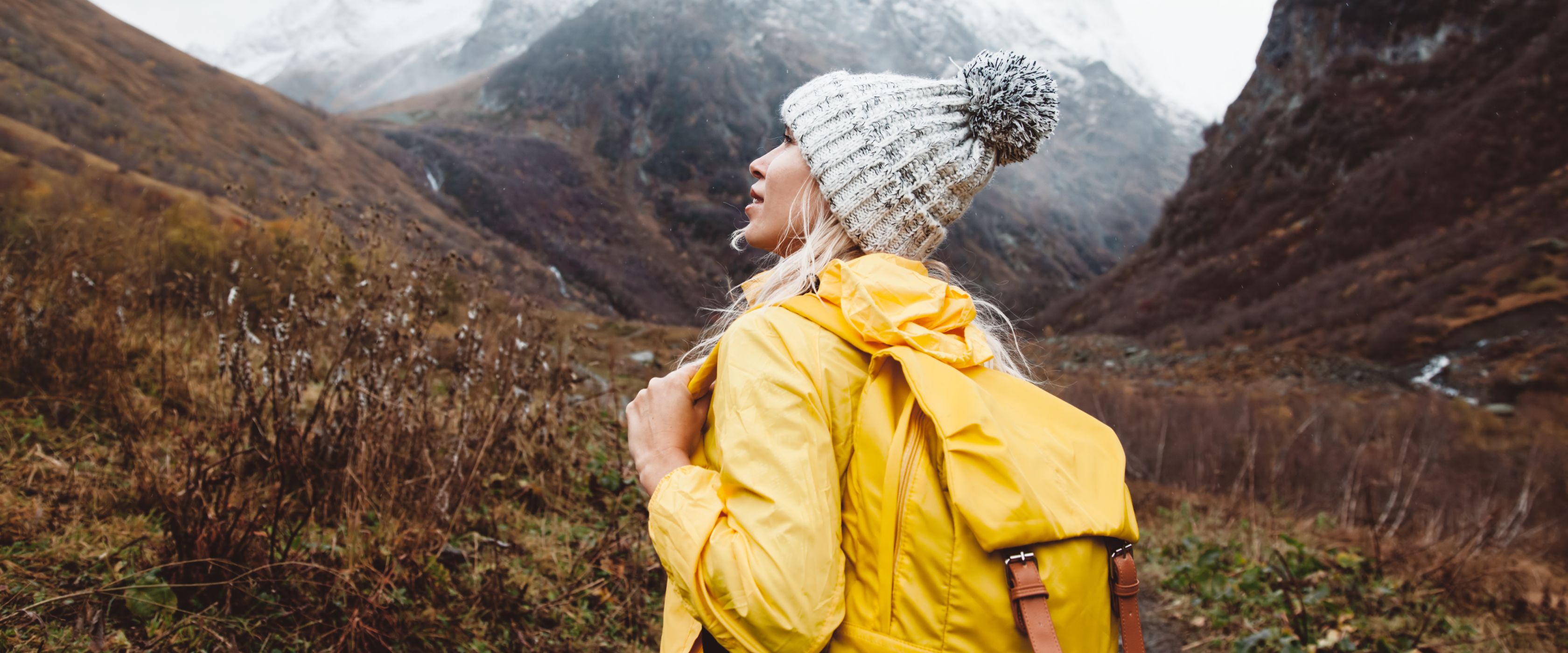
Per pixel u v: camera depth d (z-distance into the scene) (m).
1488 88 40.72
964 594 0.79
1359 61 51.97
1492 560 5.20
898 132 1.03
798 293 1.04
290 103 101.38
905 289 0.93
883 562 0.82
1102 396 13.85
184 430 2.81
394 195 88.81
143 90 71.50
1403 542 5.56
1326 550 5.38
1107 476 0.89
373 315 3.18
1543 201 30.12
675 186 145.62
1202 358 29.23
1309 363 25.14
